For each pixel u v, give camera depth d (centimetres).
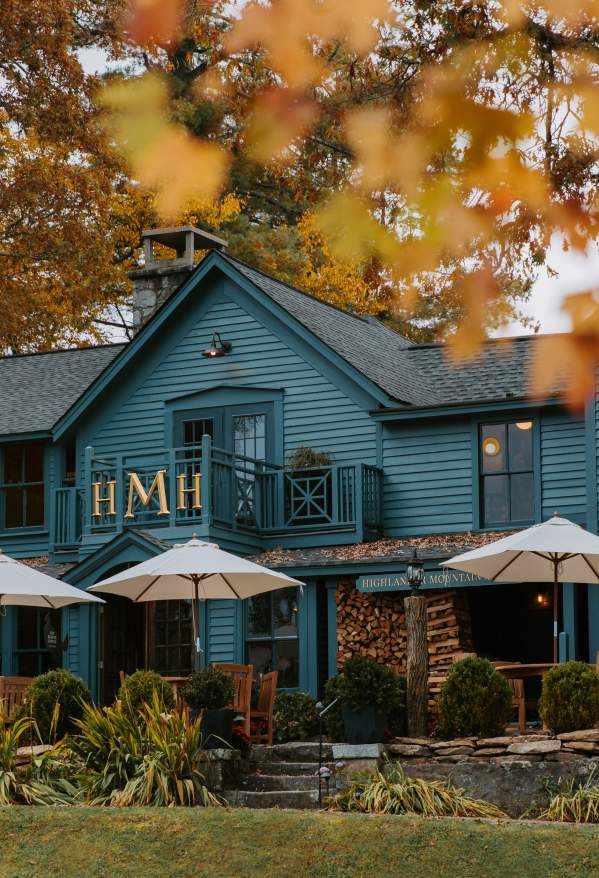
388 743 1424
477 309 260
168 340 2283
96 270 2881
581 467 1969
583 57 298
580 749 1299
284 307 2175
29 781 1301
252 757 1515
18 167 2748
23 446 2394
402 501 2088
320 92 277
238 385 2214
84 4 2436
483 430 2055
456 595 1869
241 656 2000
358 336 2364
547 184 271
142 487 2052
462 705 1404
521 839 1032
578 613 1869
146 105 250
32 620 2230
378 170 256
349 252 262
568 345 256
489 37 281
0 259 2883
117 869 1031
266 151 266
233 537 2016
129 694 1428
